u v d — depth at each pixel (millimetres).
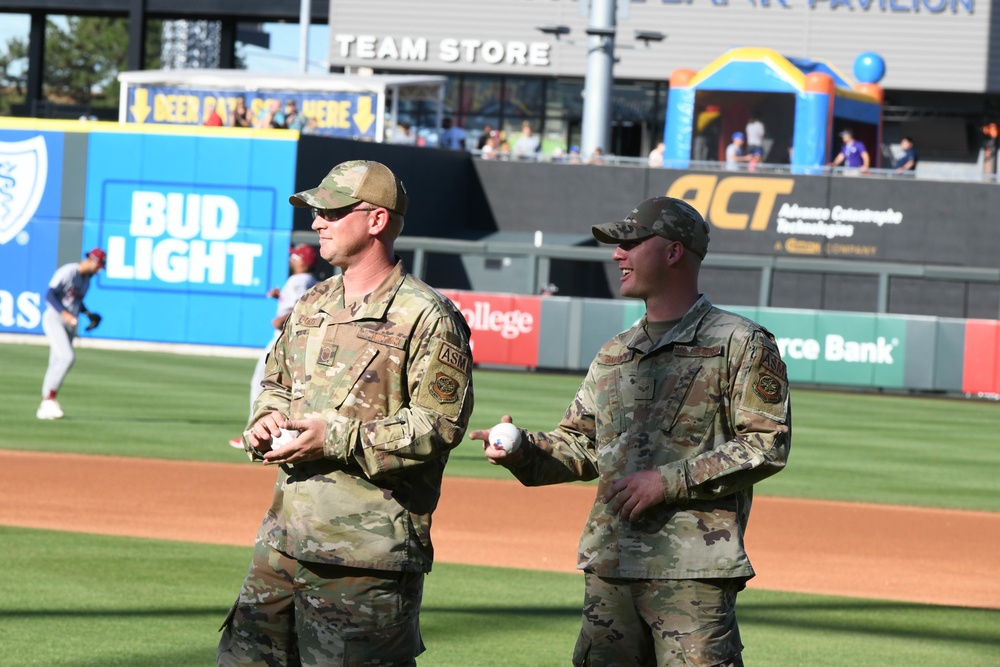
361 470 10391
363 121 73438
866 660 16172
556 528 25531
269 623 10805
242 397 47406
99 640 15578
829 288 76062
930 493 31406
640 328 10883
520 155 79312
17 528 22750
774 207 75938
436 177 76688
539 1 94250
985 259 74438
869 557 23828
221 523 24266
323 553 10297
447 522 25578
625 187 77812
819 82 75438
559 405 47969
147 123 73438
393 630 10484
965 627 18453
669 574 10203
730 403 10359
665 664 10227
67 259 71250
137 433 35656
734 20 92625
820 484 32312
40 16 100875
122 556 20719
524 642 16281
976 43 90750
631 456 10492
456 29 95000
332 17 96062
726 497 10320
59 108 89875
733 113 77312
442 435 10297
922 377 62562
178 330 70250
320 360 10641
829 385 64938
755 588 20906
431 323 10484
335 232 10664
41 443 32906
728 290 77125
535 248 70062
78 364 58406
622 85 95750
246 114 72250
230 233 69625
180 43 168125
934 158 95875
